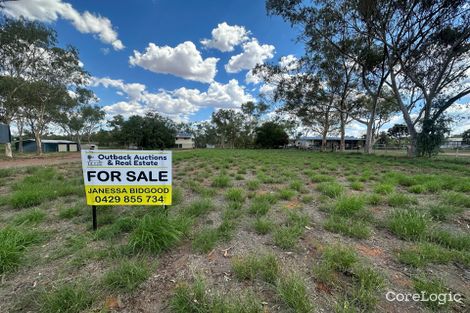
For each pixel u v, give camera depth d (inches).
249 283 67.1
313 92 889.5
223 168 319.0
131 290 63.7
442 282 67.6
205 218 120.7
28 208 136.5
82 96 1010.7
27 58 702.5
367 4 538.0
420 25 552.4
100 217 117.4
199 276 69.1
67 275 69.9
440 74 578.2
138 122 1469.0
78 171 304.7
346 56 739.4
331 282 66.9
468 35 518.0
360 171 305.1
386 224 109.9
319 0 614.9
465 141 1109.7
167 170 108.5
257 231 104.2
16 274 70.5
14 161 553.3
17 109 737.0
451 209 124.1
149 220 91.2
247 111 1814.7
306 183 219.3
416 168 350.6
